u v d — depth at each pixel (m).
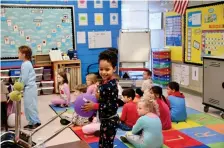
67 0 6.46
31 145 1.53
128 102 3.84
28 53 3.85
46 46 6.36
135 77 6.72
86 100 2.19
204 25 5.45
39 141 1.63
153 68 6.91
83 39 6.70
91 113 2.24
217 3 5.05
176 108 4.04
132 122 3.67
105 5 6.84
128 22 7.18
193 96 5.75
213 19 5.18
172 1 6.41
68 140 3.41
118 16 7.01
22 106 4.73
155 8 7.18
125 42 6.60
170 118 3.85
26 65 3.78
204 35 5.46
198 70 5.72
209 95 4.47
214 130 3.70
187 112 4.57
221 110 4.26
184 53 6.17
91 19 6.73
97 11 6.77
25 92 3.79
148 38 6.62
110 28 6.95
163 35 6.99
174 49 6.55
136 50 6.59
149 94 3.69
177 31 6.37
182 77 6.29
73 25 6.57
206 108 4.56
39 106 5.07
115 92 2.37
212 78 4.39
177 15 6.30
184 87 6.27
